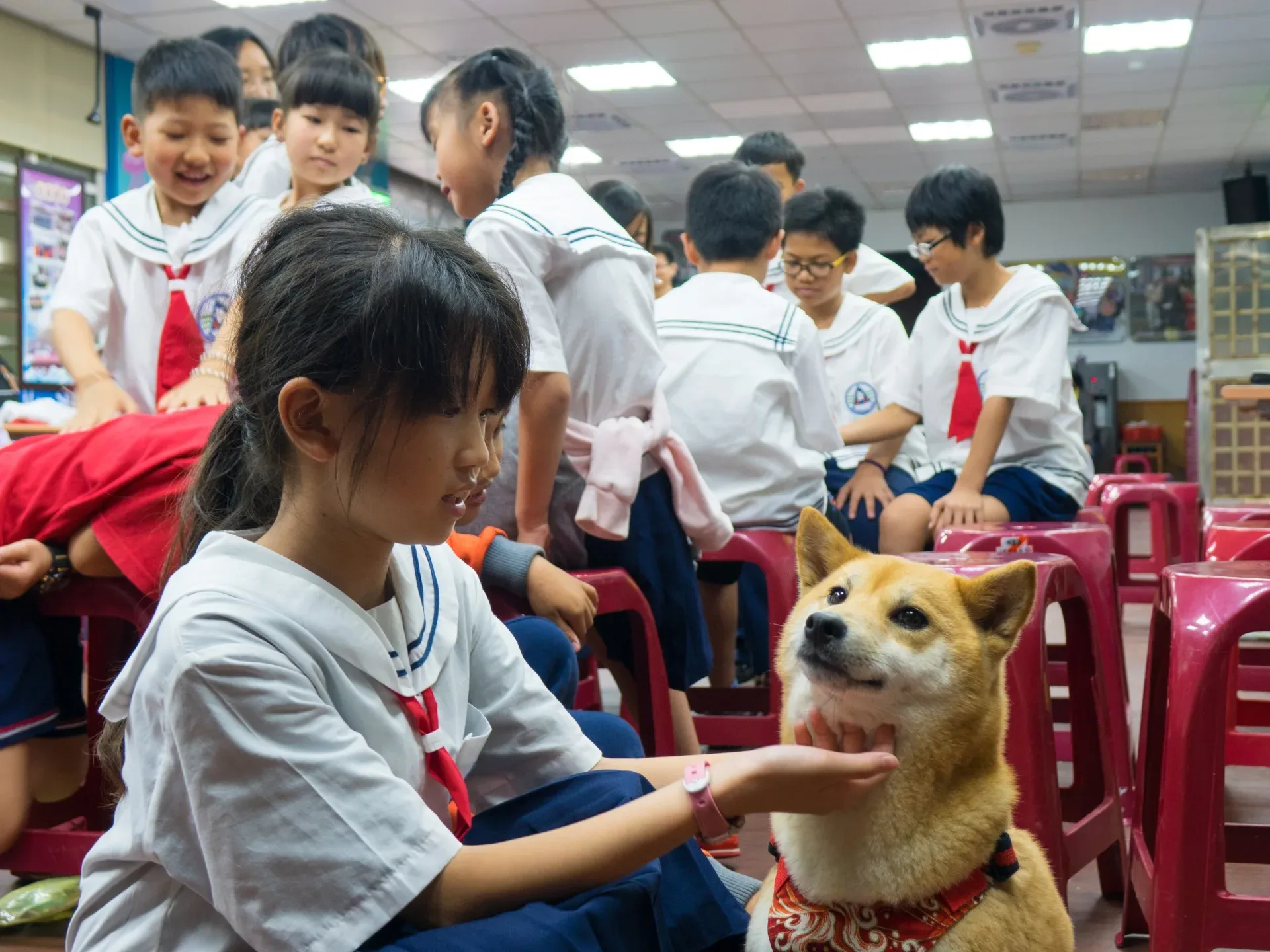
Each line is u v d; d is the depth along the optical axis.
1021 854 1.38
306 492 1.04
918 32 9.01
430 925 1.00
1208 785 1.59
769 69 9.98
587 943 0.98
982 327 3.46
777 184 2.99
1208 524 3.30
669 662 2.38
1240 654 3.63
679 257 15.71
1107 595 2.36
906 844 1.23
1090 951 1.88
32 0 8.11
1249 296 10.41
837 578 1.39
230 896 0.94
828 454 4.35
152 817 0.96
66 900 1.94
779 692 2.74
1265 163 13.78
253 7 8.39
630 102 11.02
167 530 1.77
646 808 1.06
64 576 1.86
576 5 8.41
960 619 1.29
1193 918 1.59
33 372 8.45
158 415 1.92
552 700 1.31
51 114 8.78
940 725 1.24
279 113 3.35
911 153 13.24
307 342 0.97
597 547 2.35
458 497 1.02
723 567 3.08
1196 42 9.27
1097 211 15.95
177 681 0.94
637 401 2.31
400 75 10.01
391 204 1.18
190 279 2.50
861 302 4.40
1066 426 3.49
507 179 2.29
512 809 1.23
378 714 1.06
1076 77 10.23
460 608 1.24
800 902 1.28
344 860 0.95
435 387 0.96
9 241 8.35
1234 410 10.44
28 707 1.87
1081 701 2.22
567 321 2.22
